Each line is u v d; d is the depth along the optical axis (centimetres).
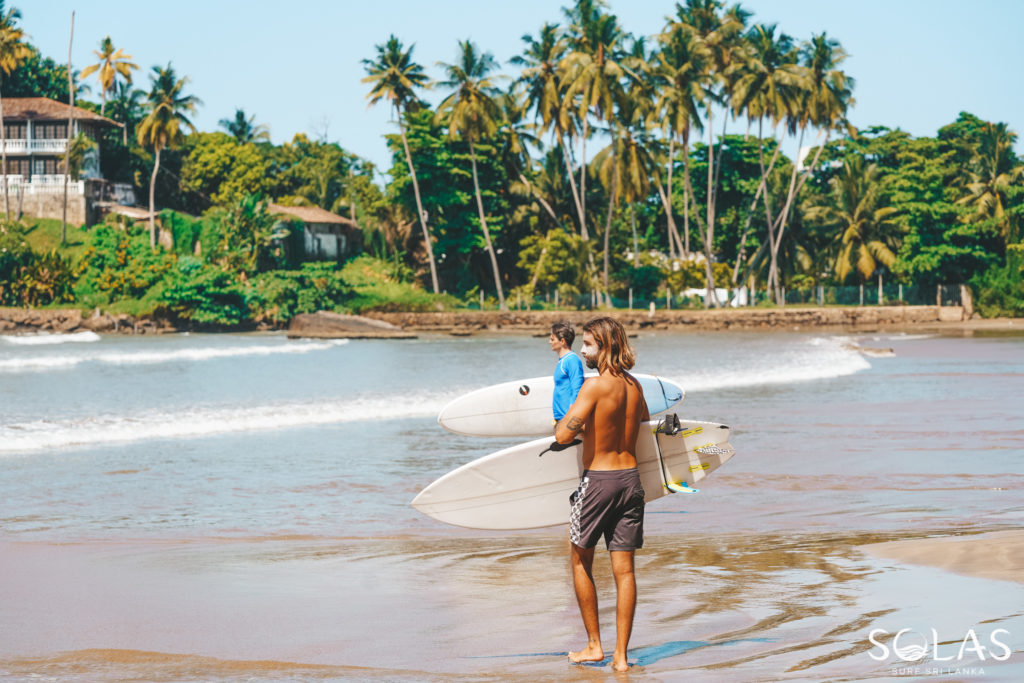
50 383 2462
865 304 6594
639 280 6650
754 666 434
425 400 1945
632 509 462
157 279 6631
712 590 576
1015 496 898
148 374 2802
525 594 599
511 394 862
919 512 830
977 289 6450
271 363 3312
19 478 1067
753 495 921
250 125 9144
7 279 6500
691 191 6438
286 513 883
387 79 6675
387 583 627
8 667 455
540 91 6650
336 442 1359
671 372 2525
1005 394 1895
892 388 2048
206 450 1281
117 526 827
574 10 6341
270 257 7044
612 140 6119
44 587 620
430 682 427
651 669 437
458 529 815
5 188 6819
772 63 6431
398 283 7262
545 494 585
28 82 8288
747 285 7012
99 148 7581
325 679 433
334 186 8831
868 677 411
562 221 7425
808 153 7900
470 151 7125
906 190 6738
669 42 6450
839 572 613
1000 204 6631
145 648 487
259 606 571
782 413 1598
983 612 511
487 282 7575
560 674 436
